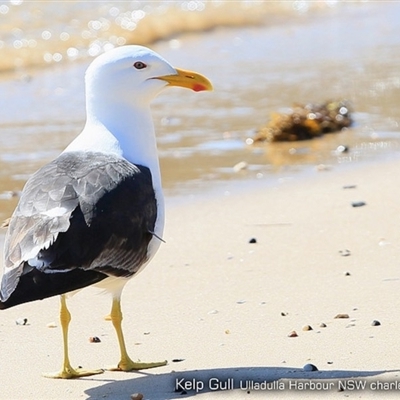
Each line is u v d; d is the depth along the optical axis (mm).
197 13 31969
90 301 12055
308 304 11516
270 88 23641
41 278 8703
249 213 15273
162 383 9617
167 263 13234
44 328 11266
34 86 24719
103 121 10461
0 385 9680
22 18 30078
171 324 11164
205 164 18047
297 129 19781
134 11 31328
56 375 9867
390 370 9531
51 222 9023
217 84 24266
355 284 12094
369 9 33531
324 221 14711
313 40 29125
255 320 11117
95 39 28844
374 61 25781
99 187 9453
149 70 10508
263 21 32219
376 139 19453
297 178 17094
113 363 10234
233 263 13141
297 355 10031
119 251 9375
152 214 9938
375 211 15047
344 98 22406
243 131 20297
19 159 18344
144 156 10398
